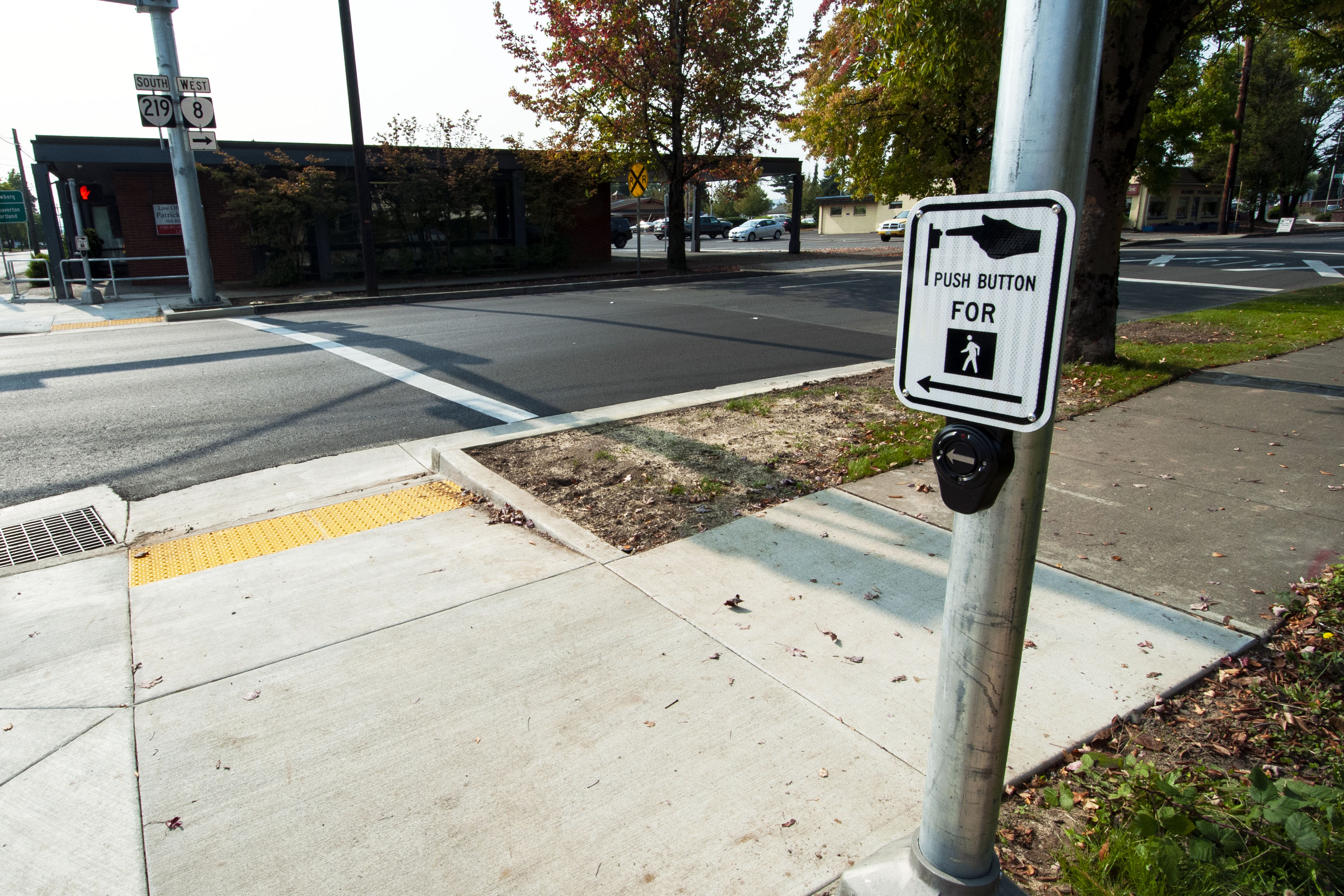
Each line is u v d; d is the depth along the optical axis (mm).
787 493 5031
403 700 3057
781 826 2422
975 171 18547
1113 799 2486
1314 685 3074
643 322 12938
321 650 3410
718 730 2855
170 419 7098
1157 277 19750
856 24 14633
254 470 5809
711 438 6195
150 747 2830
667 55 20266
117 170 20094
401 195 20688
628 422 6707
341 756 2760
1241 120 40375
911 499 4922
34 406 7570
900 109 17484
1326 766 2637
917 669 3201
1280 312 13094
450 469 5578
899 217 42625
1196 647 3318
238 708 3033
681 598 3771
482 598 3816
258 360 9805
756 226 45531
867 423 6570
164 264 20906
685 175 22516
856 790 2559
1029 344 1468
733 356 9938
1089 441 6105
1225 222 41625
